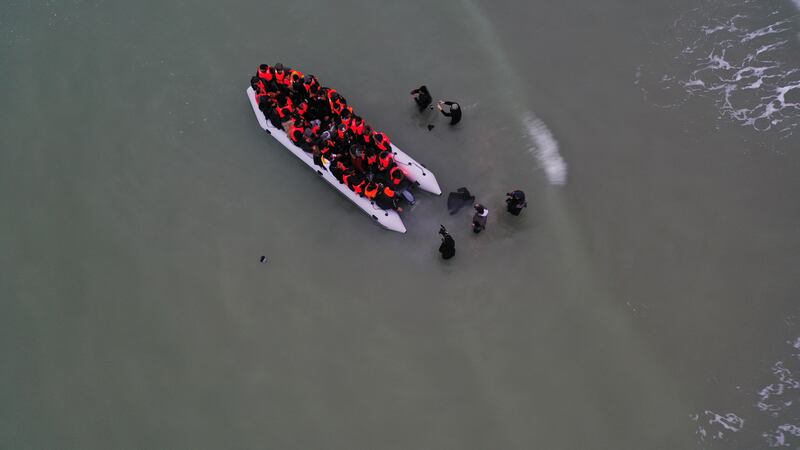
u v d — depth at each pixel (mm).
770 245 13219
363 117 15766
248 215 14508
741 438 11258
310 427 11906
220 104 16312
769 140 14648
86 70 17062
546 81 16125
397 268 13578
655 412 11656
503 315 12883
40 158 15586
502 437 11617
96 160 15547
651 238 13539
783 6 16641
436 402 12031
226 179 15070
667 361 12156
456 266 13477
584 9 17344
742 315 12500
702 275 13016
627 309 12766
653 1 17297
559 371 12211
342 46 17156
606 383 12016
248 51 17203
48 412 12328
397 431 11789
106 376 12648
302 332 12953
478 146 15148
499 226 13875
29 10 18312
